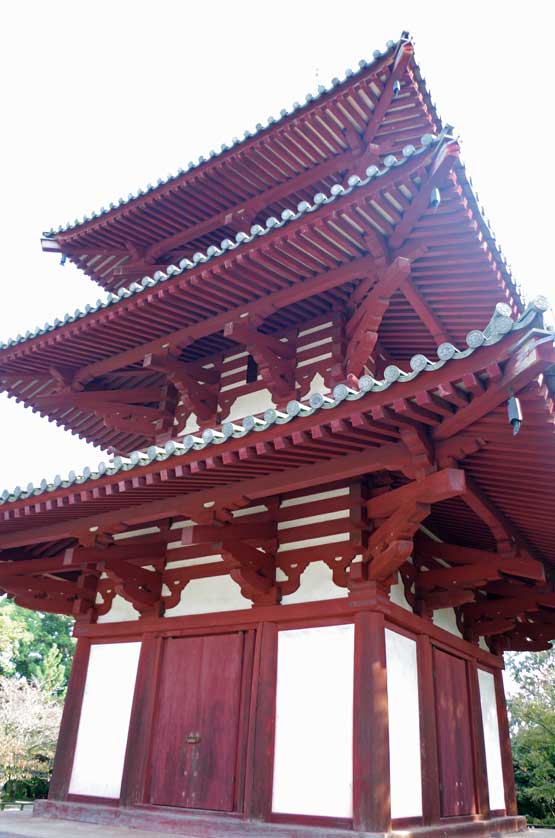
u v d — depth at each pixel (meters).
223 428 5.80
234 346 10.29
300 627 7.19
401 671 7.12
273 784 6.65
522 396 4.60
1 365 10.67
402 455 5.62
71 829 6.97
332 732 6.52
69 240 12.09
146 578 8.39
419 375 4.76
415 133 9.67
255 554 7.31
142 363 10.65
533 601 8.98
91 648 8.98
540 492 6.34
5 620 33.16
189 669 7.83
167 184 10.80
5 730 26.55
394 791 6.36
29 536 8.34
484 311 8.30
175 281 8.45
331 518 7.41
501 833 8.42
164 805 7.23
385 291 7.47
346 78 9.02
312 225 7.30
